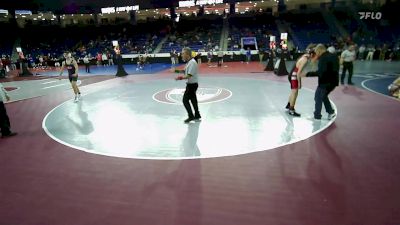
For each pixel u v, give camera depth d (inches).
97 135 265.9
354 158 194.5
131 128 284.4
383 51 949.2
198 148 224.4
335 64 266.4
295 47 1183.6
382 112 305.9
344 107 330.6
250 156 205.3
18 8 1473.9
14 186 174.7
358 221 129.1
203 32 1419.8
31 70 1114.7
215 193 157.8
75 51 1446.9
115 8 1398.9
